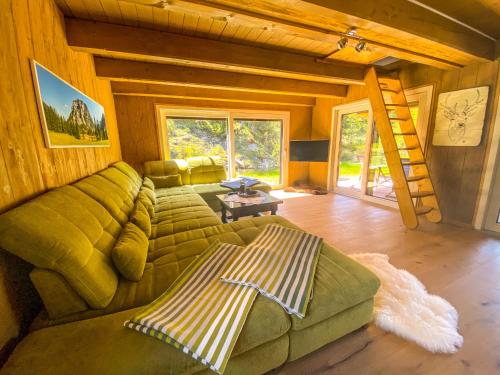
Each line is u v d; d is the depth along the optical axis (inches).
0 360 33.1
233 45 95.2
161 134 161.2
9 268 36.7
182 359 31.3
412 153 121.5
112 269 45.7
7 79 41.7
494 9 74.4
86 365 29.3
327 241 97.0
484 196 101.9
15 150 42.0
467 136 103.7
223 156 185.6
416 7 71.7
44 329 35.2
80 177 73.1
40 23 56.0
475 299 60.9
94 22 75.9
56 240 36.1
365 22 65.9
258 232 71.5
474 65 100.0
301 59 108.3
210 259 54.0
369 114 153.7
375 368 43.6
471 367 43.3
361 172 165.6
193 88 150.6
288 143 205.6
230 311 37.6
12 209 38.1
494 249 87.8
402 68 128.5
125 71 106.3
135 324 34.7
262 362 38.8
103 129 102.7
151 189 116.3
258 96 172.1
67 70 71.7
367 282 47.4
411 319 53.2
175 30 84.3
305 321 40.5
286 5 57.6
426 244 93.0
